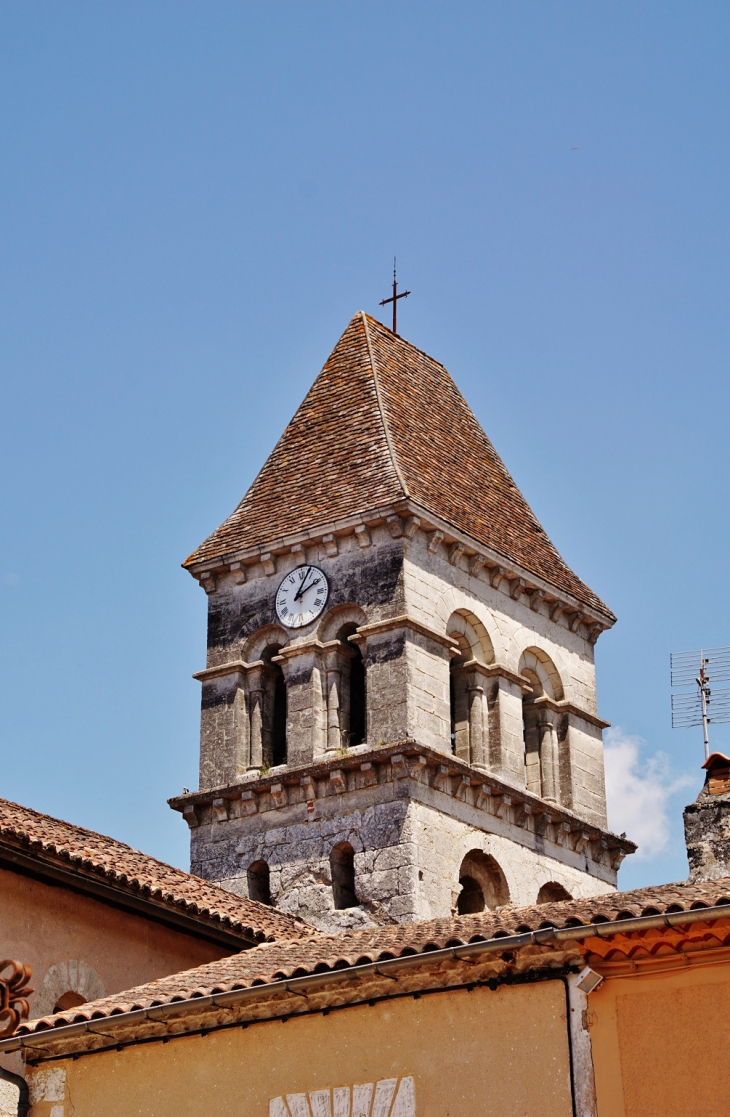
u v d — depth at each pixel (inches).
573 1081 887.1
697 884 996.6
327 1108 939.3
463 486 1988.2
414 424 2023.9
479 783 1785.2
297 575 1891.0
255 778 1819.6
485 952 912.3
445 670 1820.9
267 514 1945.1
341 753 1787.6
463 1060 914.7
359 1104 931.3
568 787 1935.3
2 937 1244.5
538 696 1953.7
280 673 1913.1
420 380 2126.0
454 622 1875.0
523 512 2075.5
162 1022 999.0
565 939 892.6
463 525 1898.4
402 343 2155.5
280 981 959.6
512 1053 904.9
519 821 1835.6
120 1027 1000.2
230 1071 975.6
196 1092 979.3
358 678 1876.2
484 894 1785.2
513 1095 896.9
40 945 1270.9
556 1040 898.1
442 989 931.3
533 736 1945.1
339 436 1988.2
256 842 1793.8
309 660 1845.5
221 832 1823.3
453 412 2138.3
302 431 2032.5
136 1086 997.2
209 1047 987.9
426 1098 916.0
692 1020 876.6
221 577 1946.4
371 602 1824.6
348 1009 956.0
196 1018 994.1
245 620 1911.9
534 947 909.8
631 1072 879.1
